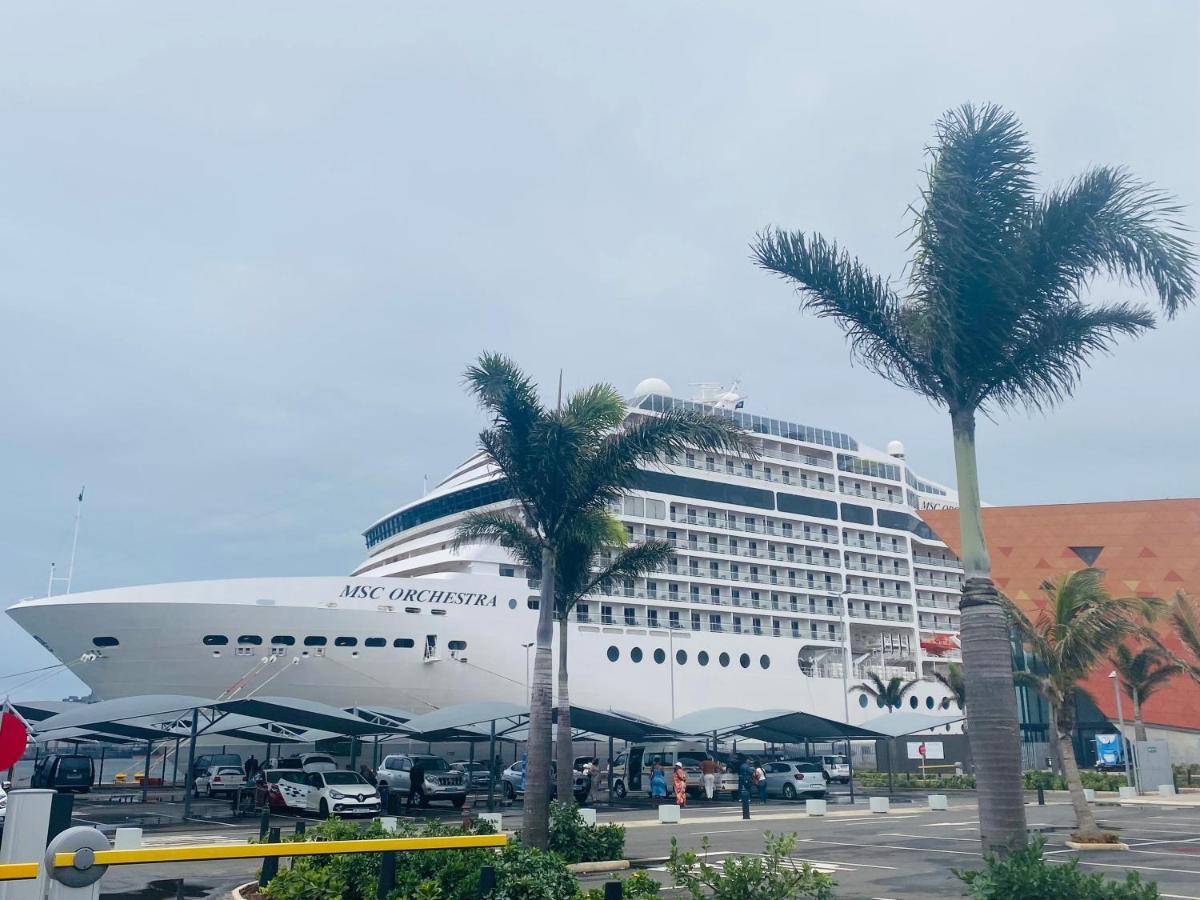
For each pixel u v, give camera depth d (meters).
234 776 41.94
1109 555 64.88
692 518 60.09
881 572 69.69
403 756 37.84
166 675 42.22
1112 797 38.16
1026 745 62.12
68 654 43.03
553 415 19.00
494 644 47.47
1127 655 42.59
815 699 61.28
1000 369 13.05
